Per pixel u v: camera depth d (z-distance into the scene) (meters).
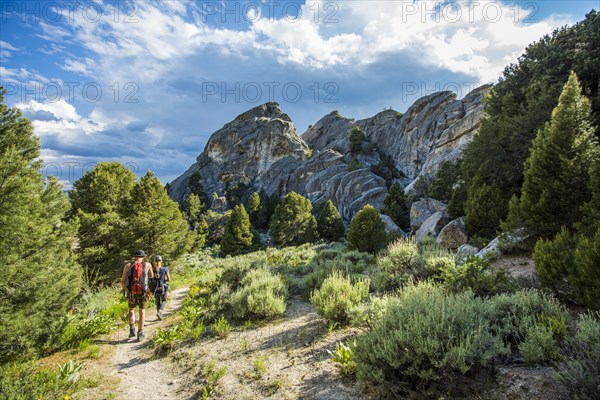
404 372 3.46
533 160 10.27
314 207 66.81
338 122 119.62
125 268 7.05
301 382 4.23
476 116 46.06
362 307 5.59
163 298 8.66
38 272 5.95
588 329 3.50
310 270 12.68
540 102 15.70
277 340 5.87
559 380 3.03
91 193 21.97
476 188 16.16
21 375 4.18
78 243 19.41
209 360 5.29
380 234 16.83
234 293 8.51
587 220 7.32
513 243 10.46
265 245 48.56
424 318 3.86
